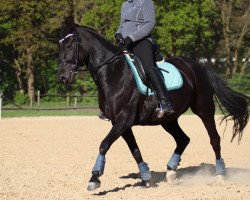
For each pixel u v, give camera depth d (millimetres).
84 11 46062
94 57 8680
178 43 42219
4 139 16188
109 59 8672
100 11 43125
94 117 26141
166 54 43531
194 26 42250
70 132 18406
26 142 15484
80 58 8586
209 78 9859
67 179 9797
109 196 8266
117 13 41656
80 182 9523
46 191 8711
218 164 9680
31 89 42438
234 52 51625
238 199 7965
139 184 9156
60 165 11406
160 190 8742
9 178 9859
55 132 18359
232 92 9898
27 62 45438
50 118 25344
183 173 10648
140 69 8625
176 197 8133
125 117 8531
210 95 9758
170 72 9125
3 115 27406
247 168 11320
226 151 13992
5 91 47906
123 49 8750
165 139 16375
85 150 13867
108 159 12281
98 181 8281
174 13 41906
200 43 47938
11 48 47719
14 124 21594
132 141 9016
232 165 11805
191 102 9609
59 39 8578
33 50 43625
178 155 9688
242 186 9078
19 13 44312
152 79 8656
